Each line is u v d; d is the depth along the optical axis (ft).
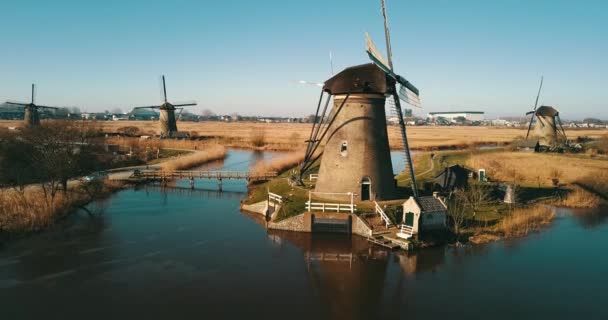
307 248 75.61
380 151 92.27
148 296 56.24
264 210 98.48
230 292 57.82
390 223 82.69
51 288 58.03
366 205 88.53
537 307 54.65
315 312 52.65
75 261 68.13
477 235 81.56
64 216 93.81
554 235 84.12
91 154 134.31
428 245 75.25
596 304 55.52
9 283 59.31
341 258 70.74
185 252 73.26
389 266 67.36
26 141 124.77
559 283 61.72
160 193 124.98
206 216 98.17
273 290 58.65
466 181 108.58
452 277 63.36
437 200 81.66
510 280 62.54
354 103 90.74
